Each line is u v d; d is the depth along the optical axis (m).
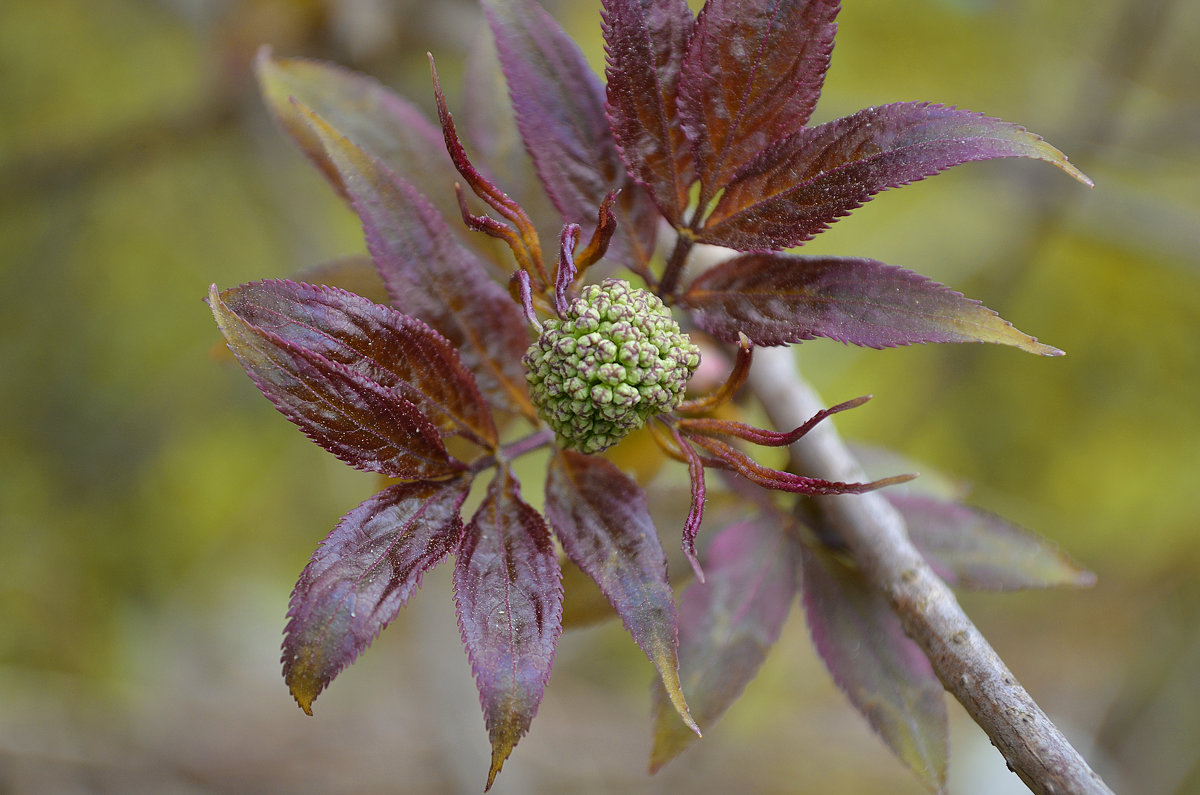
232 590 1.20
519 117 0.40
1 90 1.00
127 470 1.12
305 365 0.38
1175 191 1.05
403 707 1.17
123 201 1.07
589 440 0.39
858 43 1.00
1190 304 1.04
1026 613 1.27
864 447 0.45
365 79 0.43
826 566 0.42
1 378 1.05
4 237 1.04
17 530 1.07
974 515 0.42
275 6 0.70
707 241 0.39
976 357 0.98
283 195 0.87
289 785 1.05
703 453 0.40
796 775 1.15
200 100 0.85
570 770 1.13
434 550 0.38
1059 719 1.17
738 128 0.39
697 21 0.39
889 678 0.41
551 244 0.42
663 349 0.39
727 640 0.41
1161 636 1.16
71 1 1.00
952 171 0.92
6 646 1.06
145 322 1.11
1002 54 0.97
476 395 0.39
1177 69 1.01
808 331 0.39
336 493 1.17
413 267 0.40
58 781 0.99
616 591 0.38
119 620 1.12
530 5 0.41
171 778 1.04
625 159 0.39
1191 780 1.07
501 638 0.38
